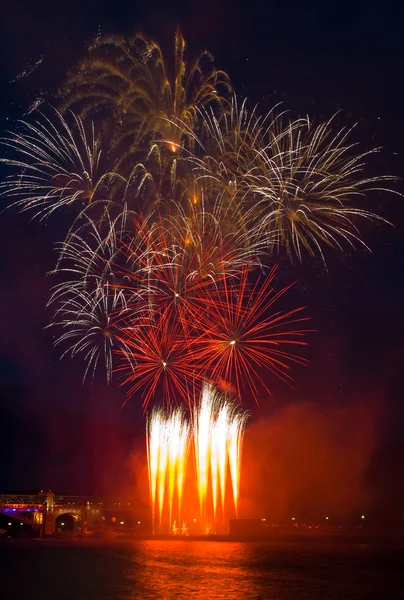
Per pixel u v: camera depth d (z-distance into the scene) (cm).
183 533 17562
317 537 15525
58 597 7131
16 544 15112
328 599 6994
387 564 10244
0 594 7400
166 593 7356
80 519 19288
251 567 9825
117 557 11431
